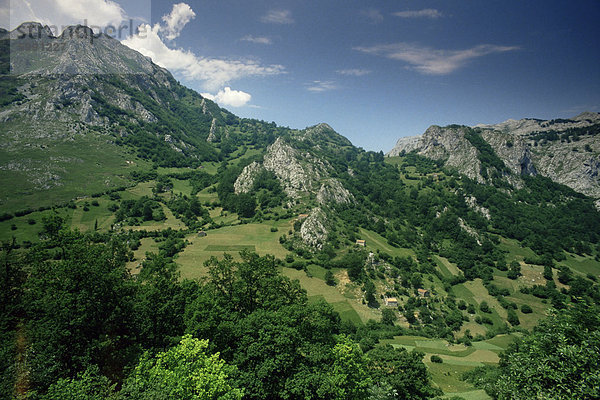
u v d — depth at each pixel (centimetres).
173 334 3791
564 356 2062
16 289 4028
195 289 4497
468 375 6016
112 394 2394
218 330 3416
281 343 3228
